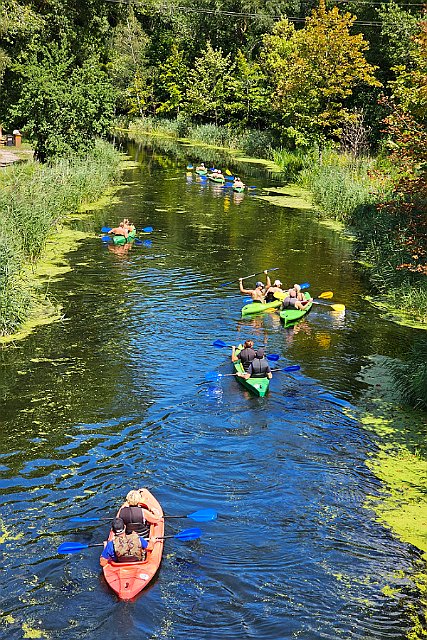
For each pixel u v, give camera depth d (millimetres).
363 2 49656
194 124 72812
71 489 10641
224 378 14945
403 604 8422
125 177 44094
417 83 23531
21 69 36219
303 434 12617
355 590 8641
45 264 23188
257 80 63812
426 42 21328
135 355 15906
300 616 8180
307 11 62031
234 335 17484
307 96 44219
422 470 11555
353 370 15672
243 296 20641
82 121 37688
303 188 42000
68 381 14422
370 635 7902
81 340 16672
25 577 8703
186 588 8586
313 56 43188
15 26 37500
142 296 20156
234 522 9961
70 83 37188
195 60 75250
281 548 9414
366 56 48406
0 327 16875
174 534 9641
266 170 49906
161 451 11820
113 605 8258
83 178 34188
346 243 28188
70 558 9078
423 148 18406
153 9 78062
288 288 21828
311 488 10891
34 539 9445
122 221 29516
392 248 23922
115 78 77938
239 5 67875
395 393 14570
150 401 13680
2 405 13266
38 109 36125
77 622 7996
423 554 9391
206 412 13320
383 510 10383
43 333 17062
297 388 14602
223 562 9109
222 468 11367
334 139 49375
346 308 20109
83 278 21703
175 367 15336
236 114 70188
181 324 18031
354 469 11508
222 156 57562
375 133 45906
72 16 43812
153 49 80438
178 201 36344
